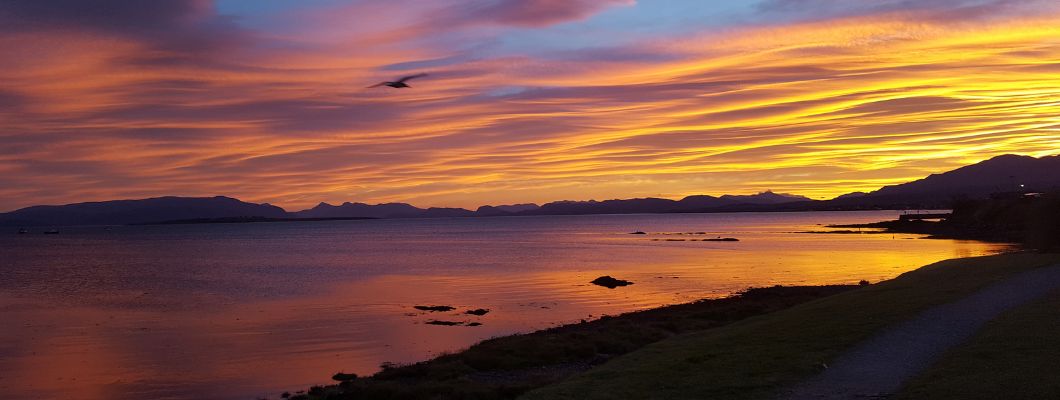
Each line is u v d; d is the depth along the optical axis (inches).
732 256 4030.5
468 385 936.9
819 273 2861.7
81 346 1459.2
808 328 907.4
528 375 1027.9
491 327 1654.8
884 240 5423.2
